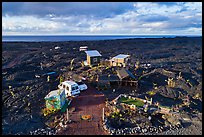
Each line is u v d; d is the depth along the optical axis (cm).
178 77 4419
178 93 3606
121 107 2928
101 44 11250
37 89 3659
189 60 6781
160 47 10256
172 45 11056
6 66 5597
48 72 4828
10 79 4169
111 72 4412
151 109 2891
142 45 10950
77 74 4528
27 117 2719
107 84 3741
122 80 3803
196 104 3228
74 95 3375
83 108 2941
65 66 5562
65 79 4188
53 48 9381
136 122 2594
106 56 7400
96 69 4744
